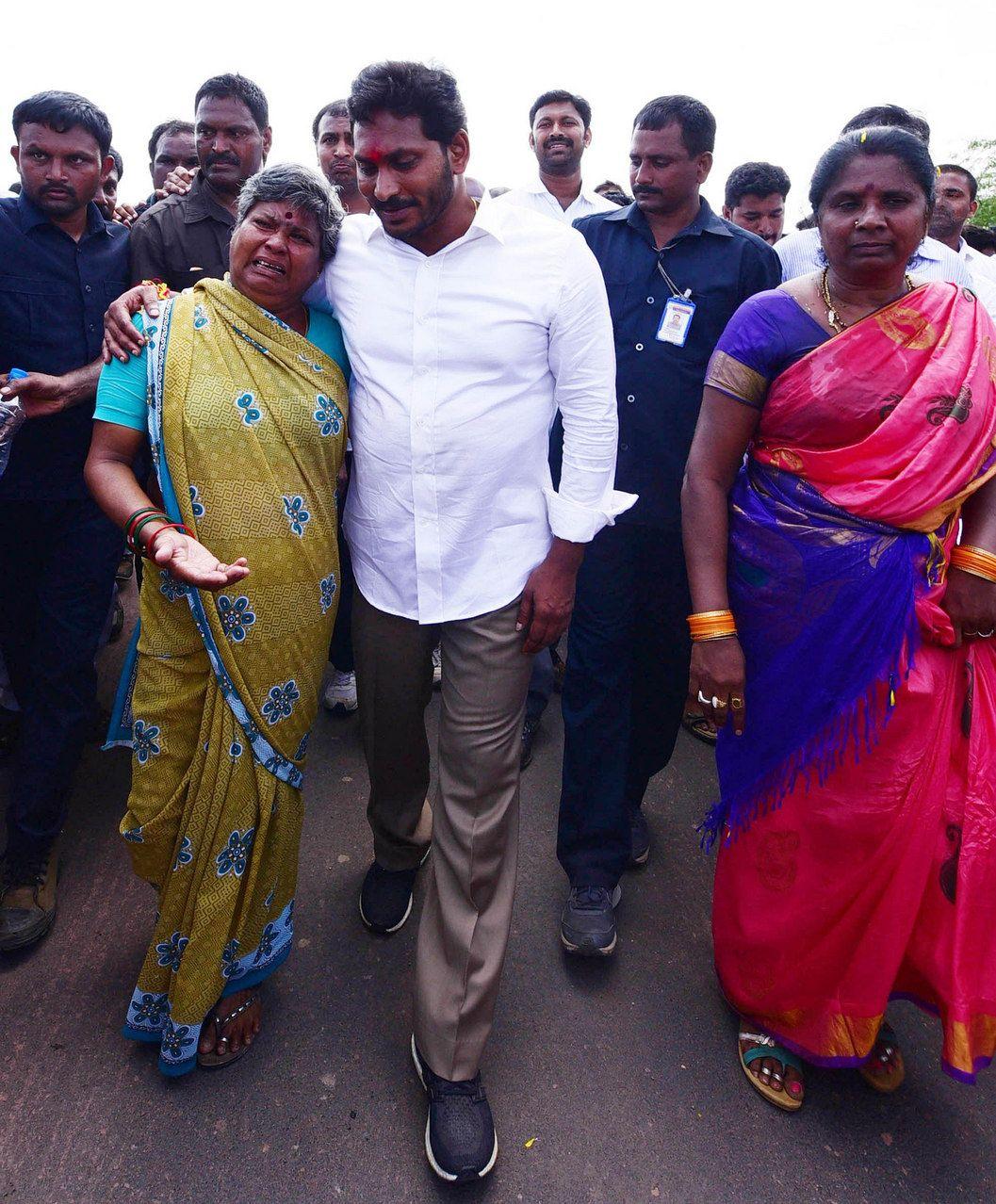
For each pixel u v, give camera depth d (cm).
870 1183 162
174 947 163
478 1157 153
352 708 301
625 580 207
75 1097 166
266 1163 157
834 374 154
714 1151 165
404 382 156
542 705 287
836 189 151
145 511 144
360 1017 188
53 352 211
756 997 178
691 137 201
